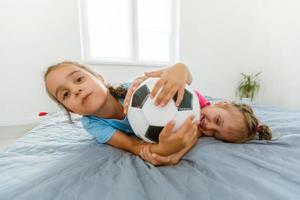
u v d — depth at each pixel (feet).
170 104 1.87
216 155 2.00
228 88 9.02
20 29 6.24
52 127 3.28
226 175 1.69
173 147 1.81
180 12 8.01
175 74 2.00
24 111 6.50
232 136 2.41
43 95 6.58
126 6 7.91
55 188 1.59
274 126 2.91
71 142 2.60
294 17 7.14
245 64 9.00
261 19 8.36
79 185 1.63
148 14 8.30
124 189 1.52
